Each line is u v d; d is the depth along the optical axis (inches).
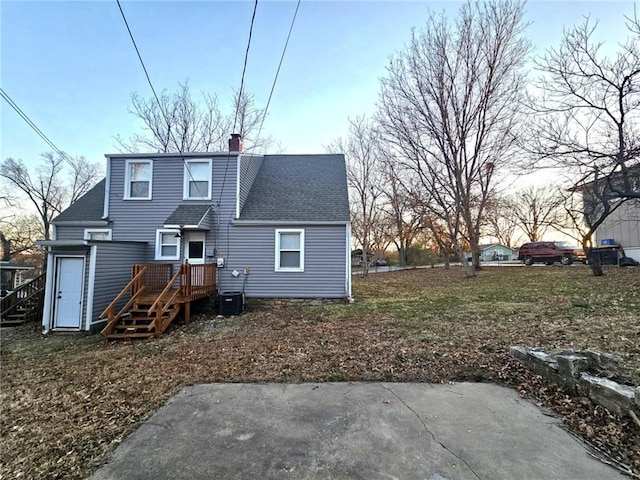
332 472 94.9
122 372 200.7
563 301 321.7
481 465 96.1
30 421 142.4
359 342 234.7
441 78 625.6
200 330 308.2
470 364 180.2
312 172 542.0
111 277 365.1
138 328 302.7
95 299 340.8
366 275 891.4
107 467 103.3
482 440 109.7
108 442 119.7
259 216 431.5
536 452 102.0
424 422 122.8
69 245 338.0
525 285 470.6
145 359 225.8
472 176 681.6
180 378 182.5
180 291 339.6
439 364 183.3
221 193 438.3
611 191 347.9
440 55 619.5
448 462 98.0
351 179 975.0
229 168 441.4
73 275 342.3
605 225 713.0
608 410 119.3
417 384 159.9
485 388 152.9
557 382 146.3
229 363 204.5
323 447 108.3
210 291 399.9
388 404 138.9
